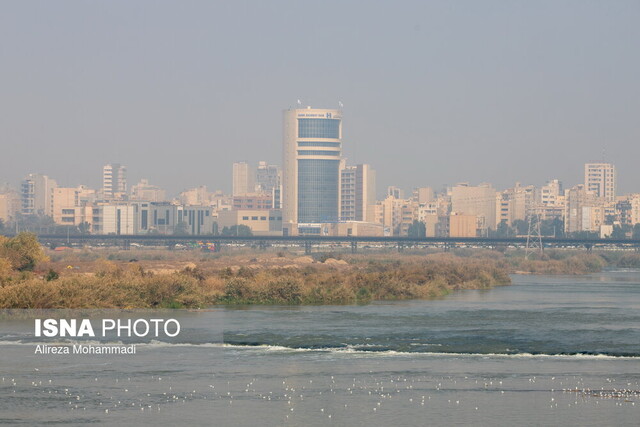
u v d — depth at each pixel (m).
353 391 73.69
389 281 154.00
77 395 71.94
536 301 150.00
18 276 132.00
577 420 64.81
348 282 154.12
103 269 155.75
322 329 106.00
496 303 144.38
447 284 183.88
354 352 91.31
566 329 108.69
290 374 80.00
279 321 112.75
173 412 66.88
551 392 73.38
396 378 78.56
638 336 102.81
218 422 64.31
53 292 110.19
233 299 134.50
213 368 82.62
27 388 74.25
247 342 96.38
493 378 78.56
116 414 66.31
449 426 63.19
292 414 66.38
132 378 78.31
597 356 89.62
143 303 118.62
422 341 97.94
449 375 79.81
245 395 72.25
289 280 138.00
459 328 108.38
